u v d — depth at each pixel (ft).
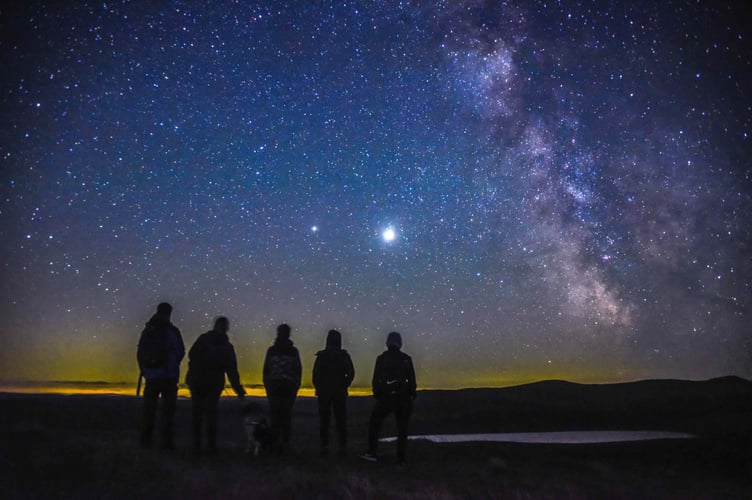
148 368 28.12
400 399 28.76
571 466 30.04
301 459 27.86
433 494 21.09
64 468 21.15
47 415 42.29
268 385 29.86
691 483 27.40
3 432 28.19
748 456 34.81
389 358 29.40
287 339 30.68
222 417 49.49
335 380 30.83
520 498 21.43
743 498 24.90
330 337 31.45
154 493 18.80
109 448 25.45
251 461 26.25
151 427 28.07
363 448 34.50
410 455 31.83
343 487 20.99
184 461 24.36
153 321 28.60
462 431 46.91
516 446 36.86
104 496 18.15
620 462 32.58
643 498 23.35
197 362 28.19
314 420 52.31
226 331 29.19
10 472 20.27
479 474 25.86
